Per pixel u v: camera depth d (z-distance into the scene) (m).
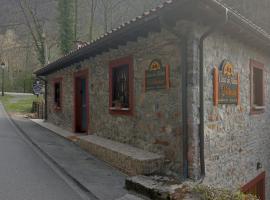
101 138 9.55
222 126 7.10
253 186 9.02
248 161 8.47
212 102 6.71
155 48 7.12
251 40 7.70
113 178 6.63
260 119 9.34
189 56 6.19
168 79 6.71
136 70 7.86
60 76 14.71
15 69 50.62
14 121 16.92
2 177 6.54
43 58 34.16
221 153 7.05
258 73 9.59
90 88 10.79
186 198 5.05
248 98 8.50
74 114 12.71
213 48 6.81
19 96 38.03
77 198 5.50
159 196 5.30
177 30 6.36
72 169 7.26
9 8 43.69
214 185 6.73
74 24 34.12
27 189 5.86
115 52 8.94
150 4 28.78
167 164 6.71
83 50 9.32
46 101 17.28
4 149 9.37
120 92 8.95
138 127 7.80
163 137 6.90
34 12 35.75
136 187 5.77
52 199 5.40
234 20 5.97
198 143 6.19
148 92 7.38
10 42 48.34
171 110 6.68
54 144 10.32
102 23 35.09
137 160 6.48
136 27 6.56
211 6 5.27
